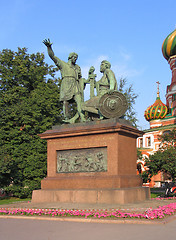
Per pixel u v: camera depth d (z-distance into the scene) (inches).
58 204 459.8
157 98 1828.2
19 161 834.8
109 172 477.1
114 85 534.0
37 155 848.3
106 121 500.7
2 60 979.3
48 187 526.6
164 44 1728.6
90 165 497.7
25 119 863.1
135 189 477.4
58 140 542.3
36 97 890.7
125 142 500.1
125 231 271.7
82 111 565.6
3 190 973.2
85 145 507.8
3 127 877.2
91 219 326.0
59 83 1037.8
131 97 1221.7
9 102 930.1
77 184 495.5
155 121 1765.5
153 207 402.0
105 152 489.4
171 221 323.9
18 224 323.6
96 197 458.6
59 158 536.7
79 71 603.8
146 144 1760.6
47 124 884.0
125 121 515.8
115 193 446.0
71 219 334.3
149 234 258.4
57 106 967.6
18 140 871.7
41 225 312.3
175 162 708.0
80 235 259.4
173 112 1700.3
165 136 821.9
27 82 972.6
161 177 1587.1
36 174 831.1
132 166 514.6
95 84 584.4
